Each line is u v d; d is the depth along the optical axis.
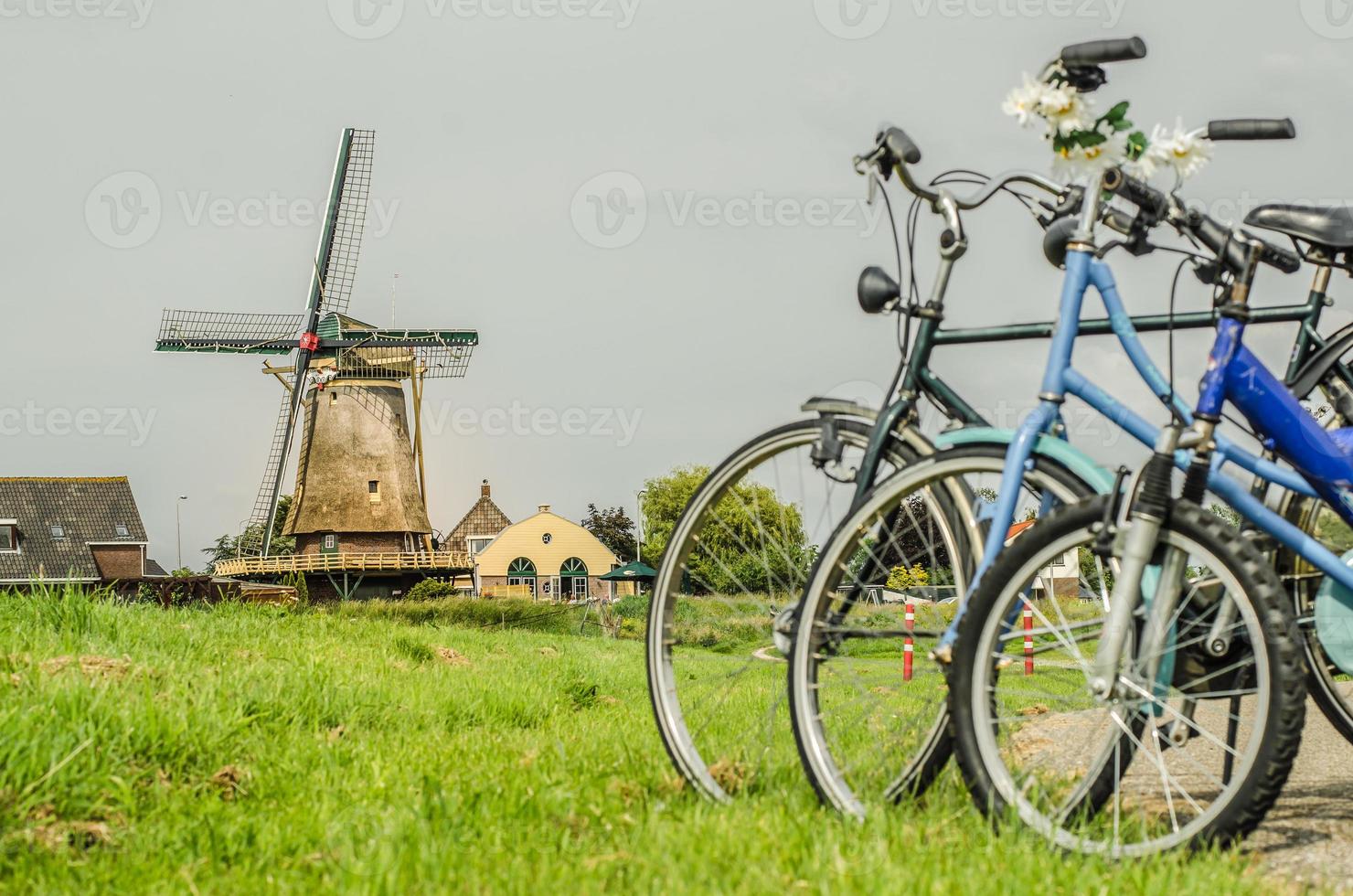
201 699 5.11
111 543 60.00
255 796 4.15
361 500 49.06
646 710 8.20
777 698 3.99
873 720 3.51
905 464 3.44
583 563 82.38
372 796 3.97
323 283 47.91
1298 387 3.67
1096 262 3.29
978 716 3.09
